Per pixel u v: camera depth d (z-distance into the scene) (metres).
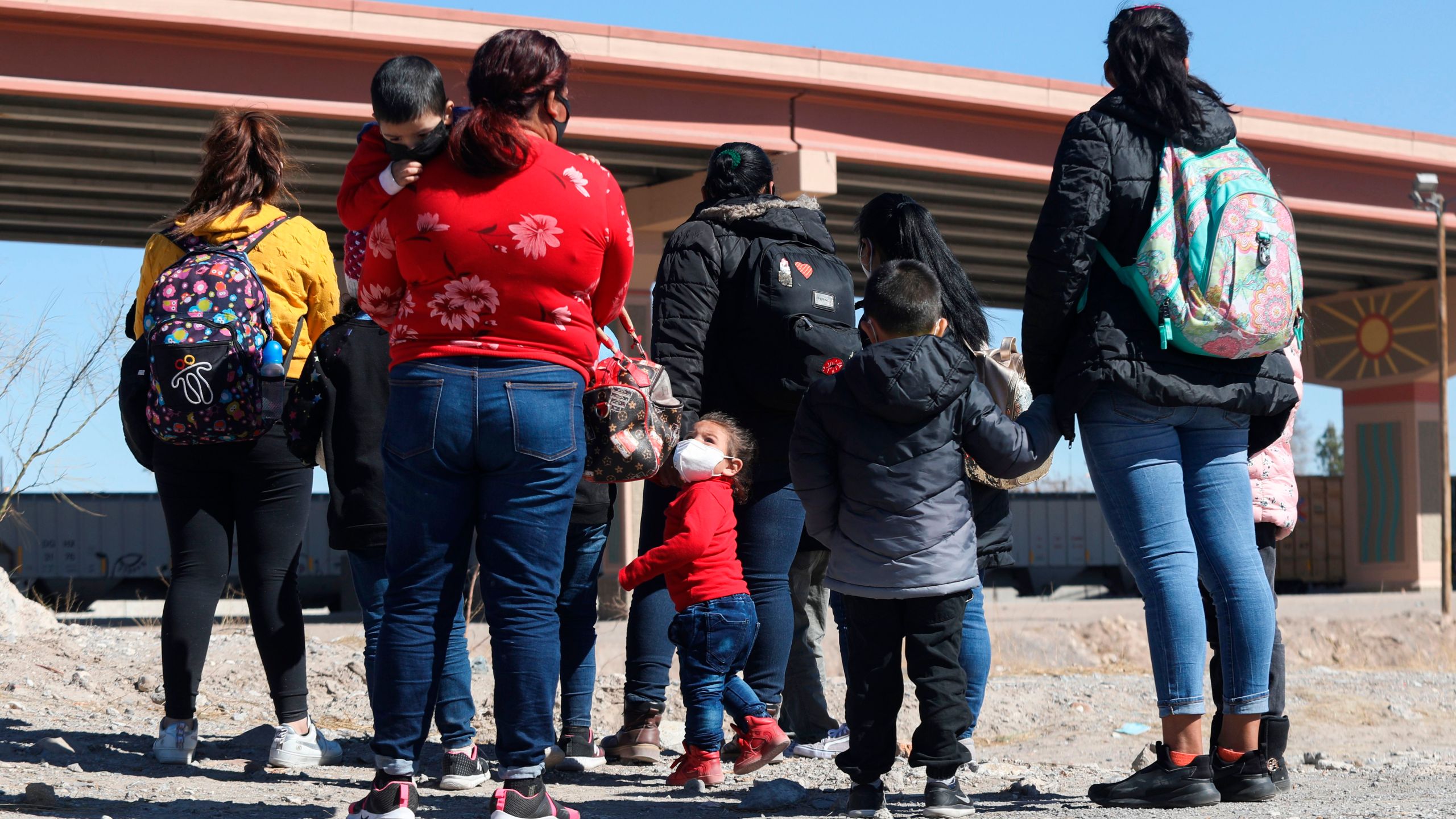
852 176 20.06
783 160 18.56
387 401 4.13
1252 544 3.77
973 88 19.72
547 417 3.05
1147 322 3.56
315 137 16.95
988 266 26.58
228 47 15.89
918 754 3.52
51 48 15.20
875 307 3.57
